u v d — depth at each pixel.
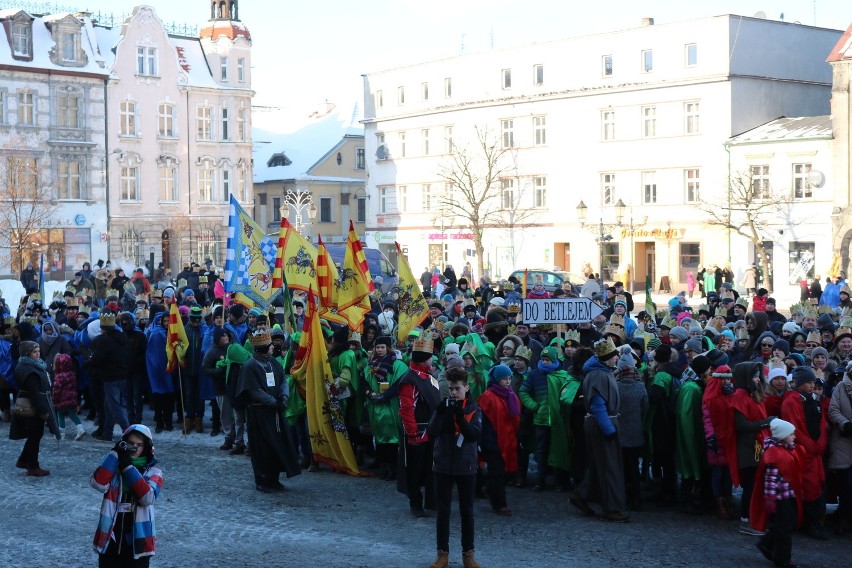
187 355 20.12
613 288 27.23
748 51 61.84
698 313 22.42
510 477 15.91
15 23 66.19
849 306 27.34
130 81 71.19
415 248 77.44
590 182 67.00
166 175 73.25
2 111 65.31
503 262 71.94
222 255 76.38
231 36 76.56
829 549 12.41
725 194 60.31
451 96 74.81
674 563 11.83
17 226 62.16
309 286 17.34
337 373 16.69
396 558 12.07
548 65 69.00
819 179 57.22
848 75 56.09
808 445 12.62
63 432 20.53
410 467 13.93
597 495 13.93
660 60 63.62
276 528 13.44
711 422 13.25
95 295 38.91
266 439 15.31
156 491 9.94
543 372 15.24
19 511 14.41
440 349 18.19
